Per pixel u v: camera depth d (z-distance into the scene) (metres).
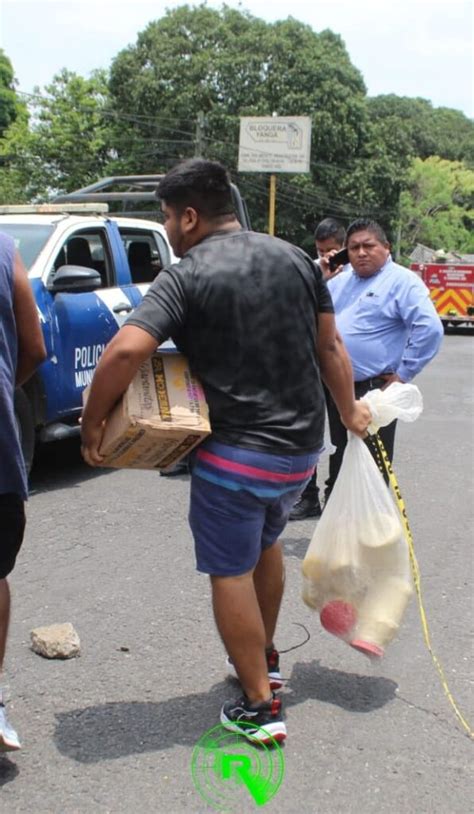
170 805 2.75
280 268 2.97
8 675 3.60
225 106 35.59
